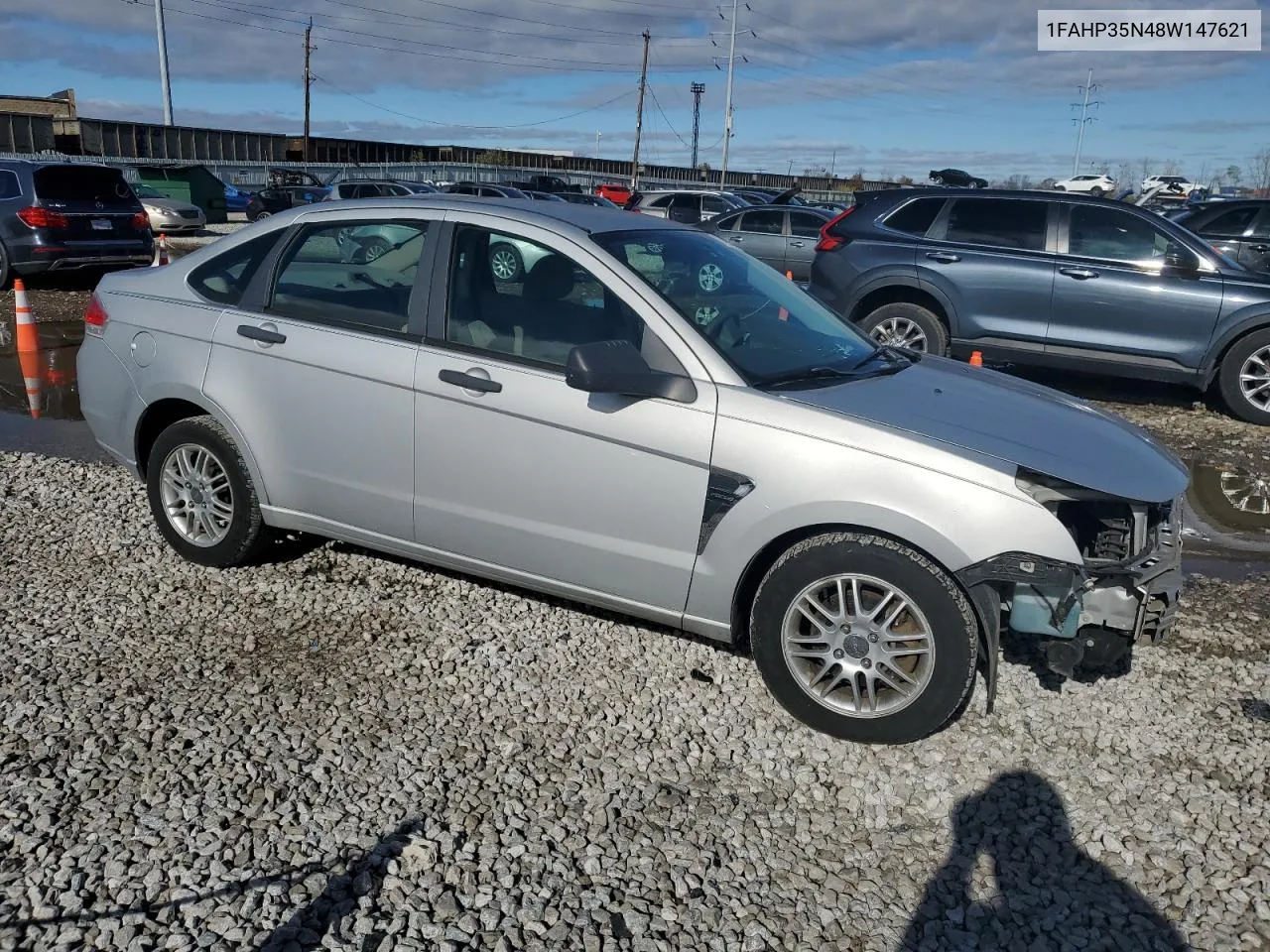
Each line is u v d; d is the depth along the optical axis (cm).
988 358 903
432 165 4594
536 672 385
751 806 312
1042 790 323
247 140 4728
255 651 392
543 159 5891
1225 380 844
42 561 468
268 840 284
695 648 410
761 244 1602
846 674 343
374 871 276
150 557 477
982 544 319
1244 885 283
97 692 356
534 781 318
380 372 399
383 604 437
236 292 442
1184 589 491
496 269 392
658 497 358
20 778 305
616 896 271
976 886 282
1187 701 379
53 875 266
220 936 250
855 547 334
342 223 425
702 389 352
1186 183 5203
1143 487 329
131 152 4169
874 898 276
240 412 431
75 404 813
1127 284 841
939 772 332
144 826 287
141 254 1441
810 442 337
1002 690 382
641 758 333
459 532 400
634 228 419
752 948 256
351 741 335
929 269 898
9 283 1336
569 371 341
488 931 257
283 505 437
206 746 327
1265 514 627
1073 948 260
